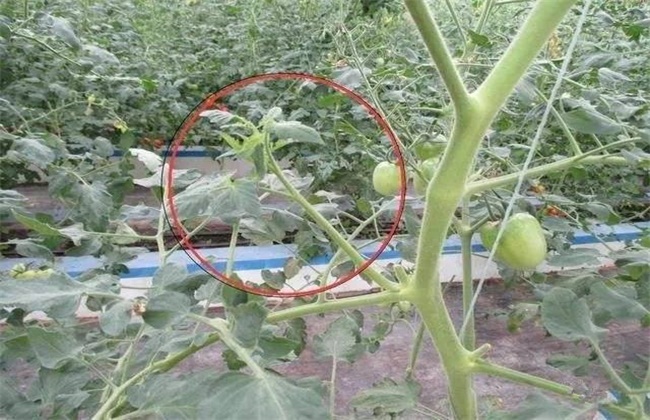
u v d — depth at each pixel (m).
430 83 2.13
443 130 1.63
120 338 1.12
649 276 0.95
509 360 2.03
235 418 0.57
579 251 1.14
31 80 2.42
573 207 1.89
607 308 0.88
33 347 0.81
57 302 0.76
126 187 1.51
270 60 3.36
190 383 0.71
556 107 1.30
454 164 0.71
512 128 1.77
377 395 1.09
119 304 0.80
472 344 1.18
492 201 1.16
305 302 1.41
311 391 0.61
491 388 1.87
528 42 0.67
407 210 1.28
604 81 1.23
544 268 2.07
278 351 0.70
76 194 1.35
